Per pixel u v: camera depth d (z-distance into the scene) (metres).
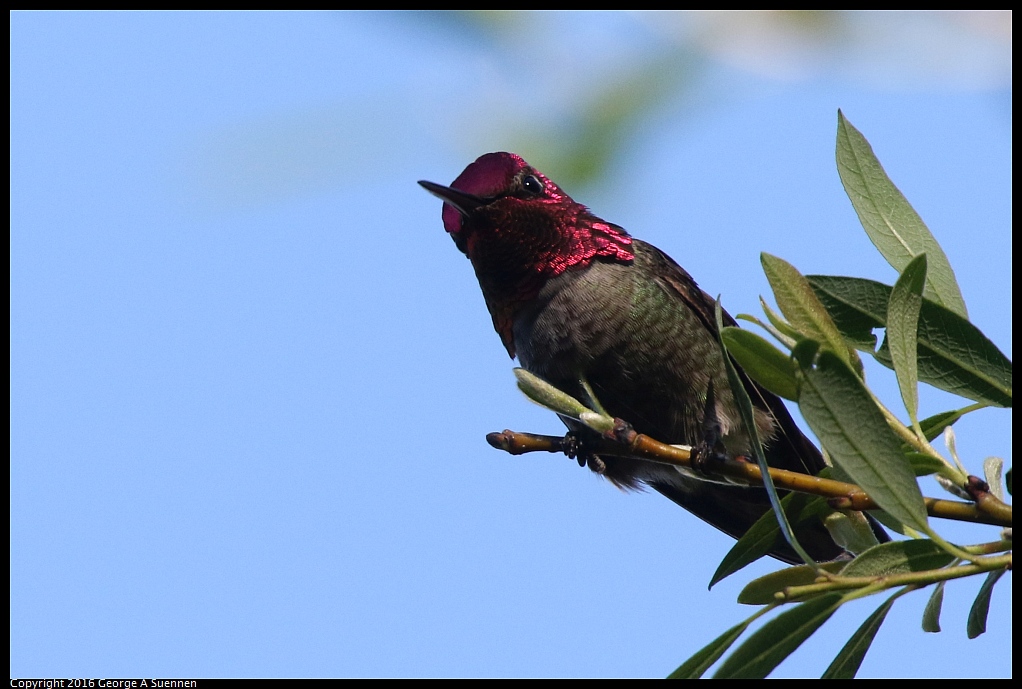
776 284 4.71
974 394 4.89
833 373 4.22
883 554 4.26
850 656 4.58
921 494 4.22
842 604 4.21
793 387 4.47
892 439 4.22
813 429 4.22
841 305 5.14
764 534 5.34
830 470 5.11
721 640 4.39
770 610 4.36
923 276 4.68
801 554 4.29
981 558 4.20
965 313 5.12
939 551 4.29
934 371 4.95
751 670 4.26
